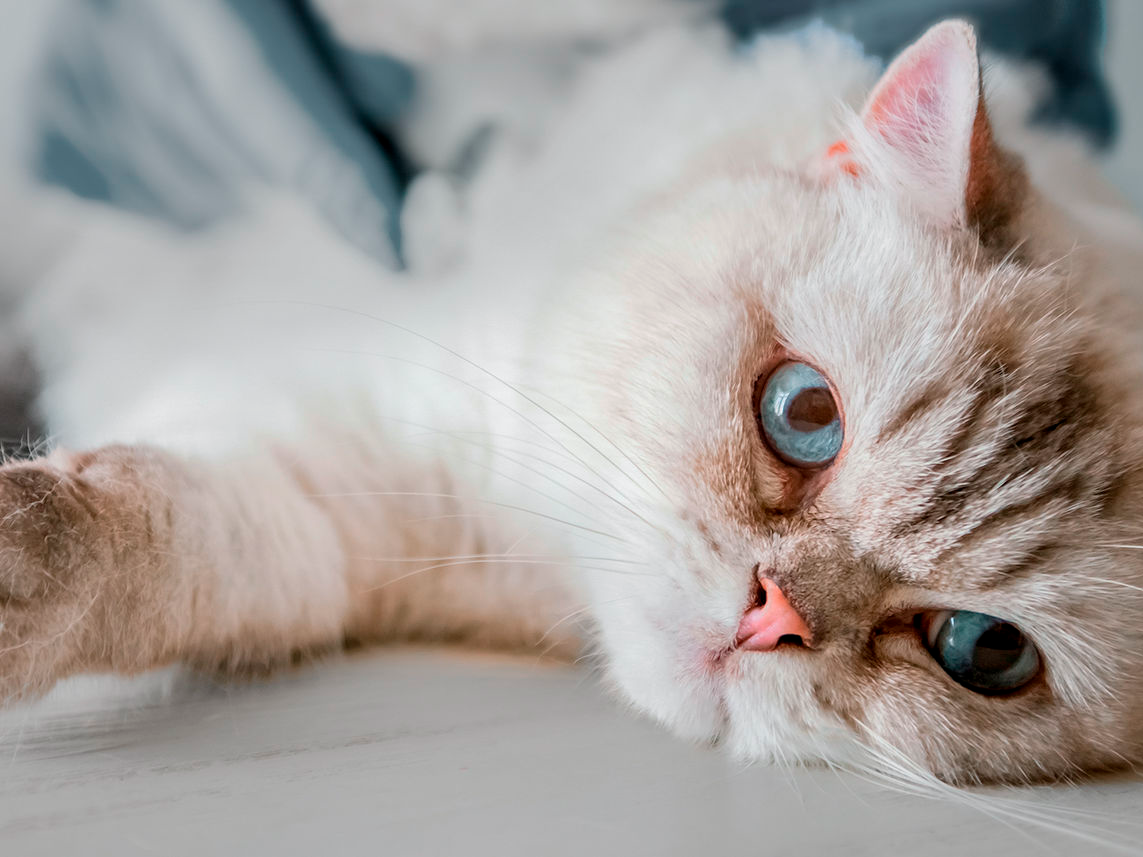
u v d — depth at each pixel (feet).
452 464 1.08
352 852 0.70
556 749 0.85
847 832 0.77
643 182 1.11
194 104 1.34
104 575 0.83
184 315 1.24
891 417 0.90
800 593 0.89
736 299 0.96
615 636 0.96
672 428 0.94
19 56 1.32
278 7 1.36
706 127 1.14
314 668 0.99
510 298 1.09
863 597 0.90
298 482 1.02
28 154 1.32
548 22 1.34
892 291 0.93
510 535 1.07
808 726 0.89
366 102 1.39
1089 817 0.82
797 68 1.19
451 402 1.08
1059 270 0.96
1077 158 1.22
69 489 0.84
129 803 0.74
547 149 1.27
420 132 1.39
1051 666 0.91
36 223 1.32
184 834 0.71
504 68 1.35
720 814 0.77
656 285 0.99
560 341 1.02
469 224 1.26
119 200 1.34
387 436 1.07
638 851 0.72
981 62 0.99
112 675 0.86
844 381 0.92
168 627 0.88
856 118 1.01
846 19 1.38
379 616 1.07
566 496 1.00
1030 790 0.88
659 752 0.88
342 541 1.03
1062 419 0.91
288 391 1.06
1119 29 1.56
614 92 1.26
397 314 1.13
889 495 0.89
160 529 0.87
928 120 0.96
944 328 0.92
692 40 1.31
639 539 0.94
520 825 0.74
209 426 1.01
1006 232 0.97
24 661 0.80
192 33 1.32
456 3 1.33
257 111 1.33
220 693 0.91
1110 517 0.90
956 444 0.89
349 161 1.32
